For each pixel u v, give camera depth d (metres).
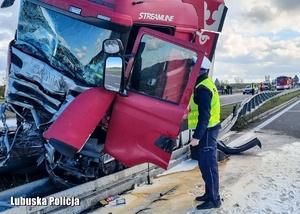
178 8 4.86
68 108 3.59
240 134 9.28
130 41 4.29
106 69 3.62
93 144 3.93
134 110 3.81
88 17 4.05
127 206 4.27
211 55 6.41
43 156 4.71
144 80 3.87
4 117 4.83
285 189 4.66
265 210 3.98
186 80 3.72
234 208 4.09
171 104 3.73
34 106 4.44
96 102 3.65
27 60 4.44
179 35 4.93
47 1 4.35
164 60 3.84
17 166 5.21
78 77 4.12
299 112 14.77
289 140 8.22
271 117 13.19
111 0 4.12
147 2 4.33
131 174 4.89
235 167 5.91
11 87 4.55
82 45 4.11
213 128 4.07
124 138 3.88
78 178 4.37
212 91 3.97
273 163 6.07
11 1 4.98
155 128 3.76
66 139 3.33
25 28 4.56
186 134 6.63
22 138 4.78
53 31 4.30
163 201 4.42
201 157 4.10
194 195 4.61
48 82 4.20
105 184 4.41
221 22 6.37
